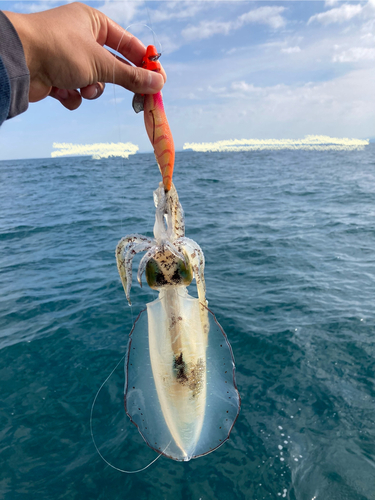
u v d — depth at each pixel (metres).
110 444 0.54
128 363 0.29
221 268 1.21
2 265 1.34
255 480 0.48
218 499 0.46
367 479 0.47
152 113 0.25
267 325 0.82
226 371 0.29
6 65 0.16
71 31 0.22
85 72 0.22
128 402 0.28
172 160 0.26
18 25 0.20
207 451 0.28
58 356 0.75
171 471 0.50
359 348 0.73
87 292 1.05
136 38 0.26
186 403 0.28
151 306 0.30
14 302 1.00
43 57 0.21
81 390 0.65
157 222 0.28
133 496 0.47
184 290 0.30
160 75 0.24
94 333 0.82
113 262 1.31
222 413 0.28
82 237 1.71
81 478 0.49
